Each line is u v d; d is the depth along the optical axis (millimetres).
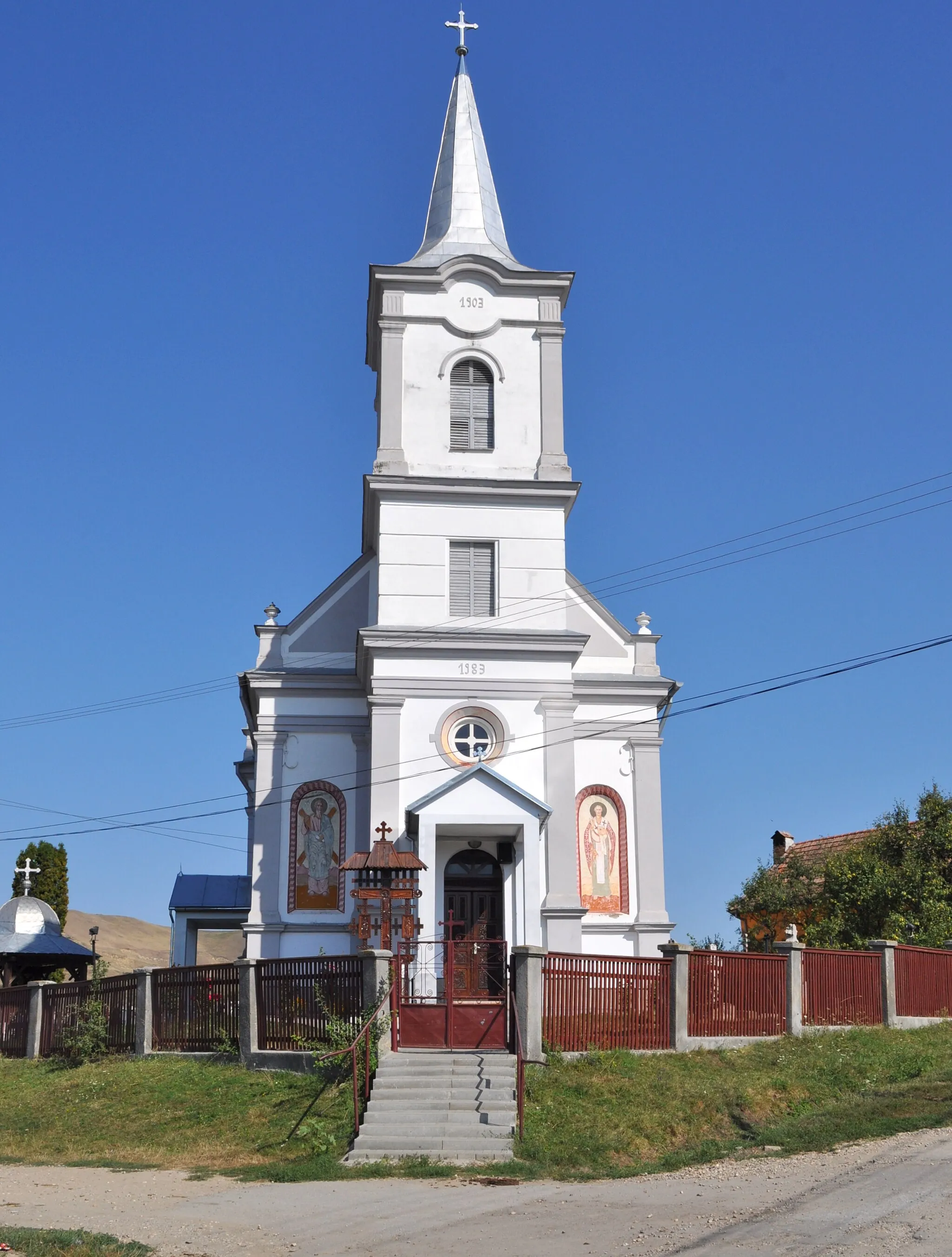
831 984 27078
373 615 34344
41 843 58750
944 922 36000
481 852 31859
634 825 34531
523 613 33125
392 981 23297
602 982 23844
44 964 40562
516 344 34875
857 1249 12836
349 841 33594
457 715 32281
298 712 34344
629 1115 20625
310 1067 23391
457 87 39906
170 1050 26469
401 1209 15992
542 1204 16109
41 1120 23484
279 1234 14812
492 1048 23094
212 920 42781
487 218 37438
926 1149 17688
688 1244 13477
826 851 51062
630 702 35375
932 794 41156
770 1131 19703
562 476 33906
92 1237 14156
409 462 33875
